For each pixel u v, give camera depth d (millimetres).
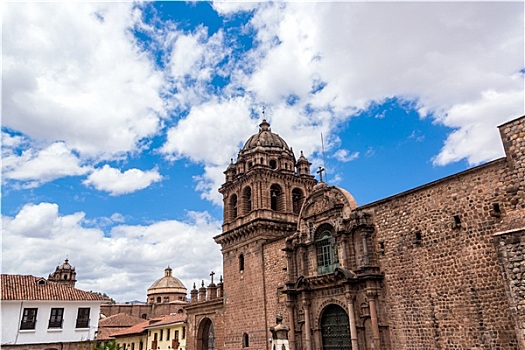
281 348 23531
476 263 22969
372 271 28141
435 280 24797
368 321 28000
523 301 17938
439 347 23844
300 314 33156
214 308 45406
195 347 47406
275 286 37031
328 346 30953
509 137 22453
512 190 21953
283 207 43000
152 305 98812
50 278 111312
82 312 48469
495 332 21500
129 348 71375
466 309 22953
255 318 38281
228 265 43781
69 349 46094
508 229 19688
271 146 46250
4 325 43281
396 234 27688
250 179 43375
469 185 24109
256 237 40406
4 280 46406
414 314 25547
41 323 45438
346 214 31469
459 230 24109
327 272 32125
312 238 33938
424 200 26406
